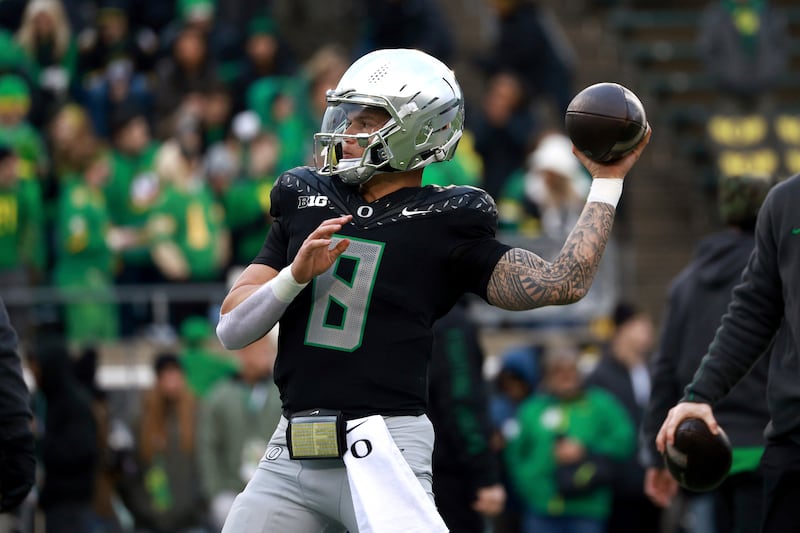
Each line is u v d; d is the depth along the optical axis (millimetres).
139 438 30203
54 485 27141
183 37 42344
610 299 39125
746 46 49312
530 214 39000
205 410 29750
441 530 13109
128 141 38156
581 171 42156
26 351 28406
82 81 43344
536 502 30594
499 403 32188
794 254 15359
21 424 15172
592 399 30750
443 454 21594
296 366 13617
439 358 21406
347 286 13516
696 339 19797
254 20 47312
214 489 29500
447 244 13562
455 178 32781
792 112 52938
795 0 59312
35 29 42688
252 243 37594
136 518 29969
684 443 15773
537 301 13336
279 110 39625
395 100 13531
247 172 38438
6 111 36000
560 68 47812
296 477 13672
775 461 15586
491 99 42312
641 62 55438
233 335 13742
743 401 18734
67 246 35156
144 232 36875
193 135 40406
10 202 34156
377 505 13102
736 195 19609
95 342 34719
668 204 50688
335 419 13320
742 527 18781
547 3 58188
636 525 31125
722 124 49500
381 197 13820
